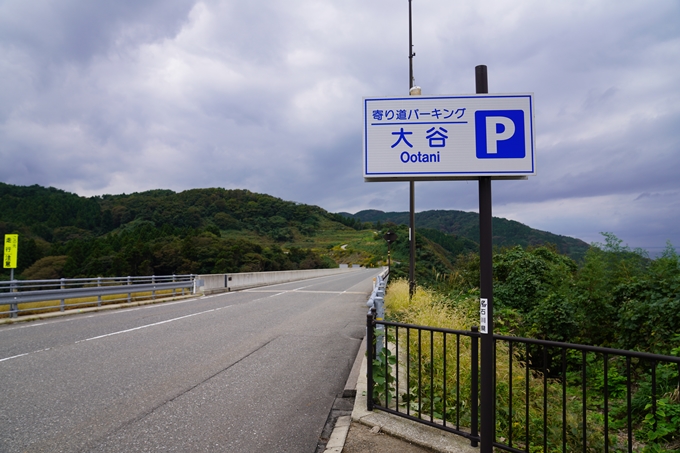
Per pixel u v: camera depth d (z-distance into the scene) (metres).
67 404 5.16
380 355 4.87
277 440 4.22
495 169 3.73
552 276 13.06
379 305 6.94
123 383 6.05
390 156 3.86
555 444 4.84
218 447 4.03
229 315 13.45
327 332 10.38
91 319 12.42
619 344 8.21
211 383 6.11
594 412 6.34
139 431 4.37
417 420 4.30
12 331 10.29
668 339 7.11
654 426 5.05
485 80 3.87
